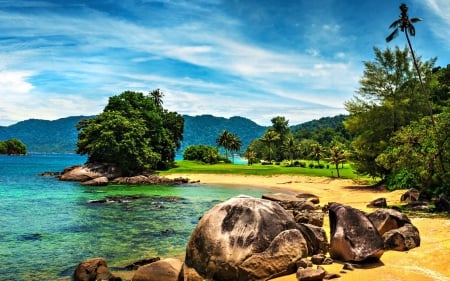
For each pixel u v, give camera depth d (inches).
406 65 1920.5
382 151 1849.2
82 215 1122.7
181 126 3981.3
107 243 775.1
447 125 1130.7
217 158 4921.3
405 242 585.0
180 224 995.3
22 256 675.4
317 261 516.7
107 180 2374.5
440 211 970.7
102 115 2824.8
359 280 450.0
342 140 7372.1
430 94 2076.8
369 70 1990.7
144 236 842.8
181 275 500.7
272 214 532.4
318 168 3801.7
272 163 5374.0
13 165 4475.9
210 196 1716.3
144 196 1675.7
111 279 539.8
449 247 586.9
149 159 2802.7
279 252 488.7
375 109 1962.4
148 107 3373.5
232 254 480.1
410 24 1430.9
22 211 1181.7
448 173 1143.0
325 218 958.4
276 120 6540.4
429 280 447.8
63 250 717.9
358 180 2480.3
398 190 1614.2
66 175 2486.5
